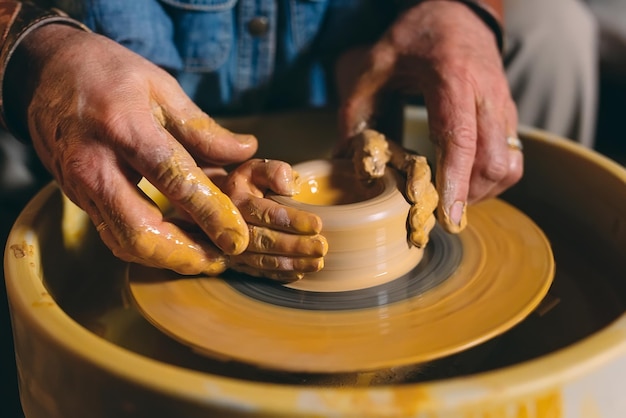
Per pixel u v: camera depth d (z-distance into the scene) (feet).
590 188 3.81
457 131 3.29
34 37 3.35
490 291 2.93
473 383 2.01
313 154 4.62
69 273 3.56
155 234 2.80
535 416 2.06
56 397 2.40
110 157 2.85
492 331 2.65
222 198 2.76
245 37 4.39
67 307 3.43
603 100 8.11
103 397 2.20
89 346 2.25
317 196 3.33
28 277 2.72
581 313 3.40
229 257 3.01
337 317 2.80
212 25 4.24
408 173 3.16
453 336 2.64
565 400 2.10
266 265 2.88
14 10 3.40
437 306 2.85
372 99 3.84
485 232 3.44
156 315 2.82
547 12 6.03
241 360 2.54
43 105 3.09
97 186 2.82
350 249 2.90
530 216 4.20
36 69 3.24
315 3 4.41
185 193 2.73
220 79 4.50
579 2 7.41
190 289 2.98
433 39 3.70
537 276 3.02
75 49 3.18
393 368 2.63
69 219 3.61
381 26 4.67
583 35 6.18
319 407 1.95
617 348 2.20
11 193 4.92
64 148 2.93
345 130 3.81
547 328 3.28
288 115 4.52
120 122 2.83
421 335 2.66
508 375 2.05
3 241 4.39
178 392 2.04
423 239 3.03
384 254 2.97
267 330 2.73
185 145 3.27
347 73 4.51
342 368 2.47
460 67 3.50
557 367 2.09
